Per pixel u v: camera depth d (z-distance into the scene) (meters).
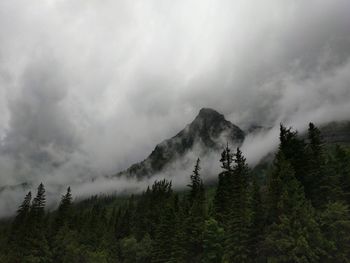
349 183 57.66
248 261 50.25
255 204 53.12
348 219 46.22
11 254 95.50
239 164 81.62
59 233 107.25
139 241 116.00
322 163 59.06
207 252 61.78
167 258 74.38
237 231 52.66
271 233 46.25
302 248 42.06
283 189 48.62
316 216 46.25
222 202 79.56
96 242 113.44
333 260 43.00
